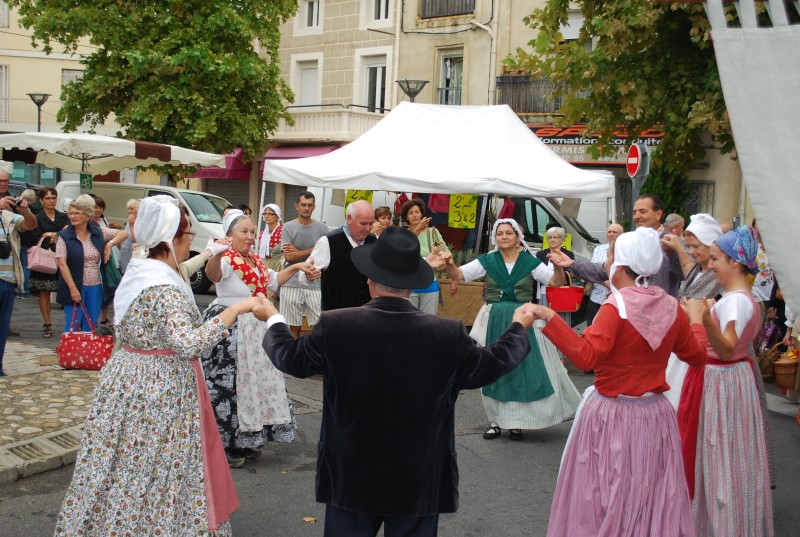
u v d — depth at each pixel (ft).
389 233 10.44
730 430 14.40
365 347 9.95
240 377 18.19
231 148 64.03
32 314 41.55
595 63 37.06
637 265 12.34
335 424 10.14
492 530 15.89
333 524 10.34
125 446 12.07
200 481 12.44
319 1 80.43
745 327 14.16
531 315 11.19
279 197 80.02
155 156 41.04
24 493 16.84
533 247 41.24
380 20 76.23
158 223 12.49
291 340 10.57
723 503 14.25
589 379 31.63
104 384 12.31
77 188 55.72
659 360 12.45
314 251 23.50
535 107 66.90
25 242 36.06
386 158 36.99
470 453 21.01
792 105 9.36
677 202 55.31
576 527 12.47
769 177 9.43
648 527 12.14
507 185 34.35
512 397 21.93
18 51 96.73
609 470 12.21
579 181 34.50
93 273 30.48
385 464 9.96
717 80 33.99
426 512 10.06
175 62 58.49
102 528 11.95
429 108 40.04
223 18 60.13
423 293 29.94
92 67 62.13
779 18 9.45
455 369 10.14
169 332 11.87
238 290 18.01
